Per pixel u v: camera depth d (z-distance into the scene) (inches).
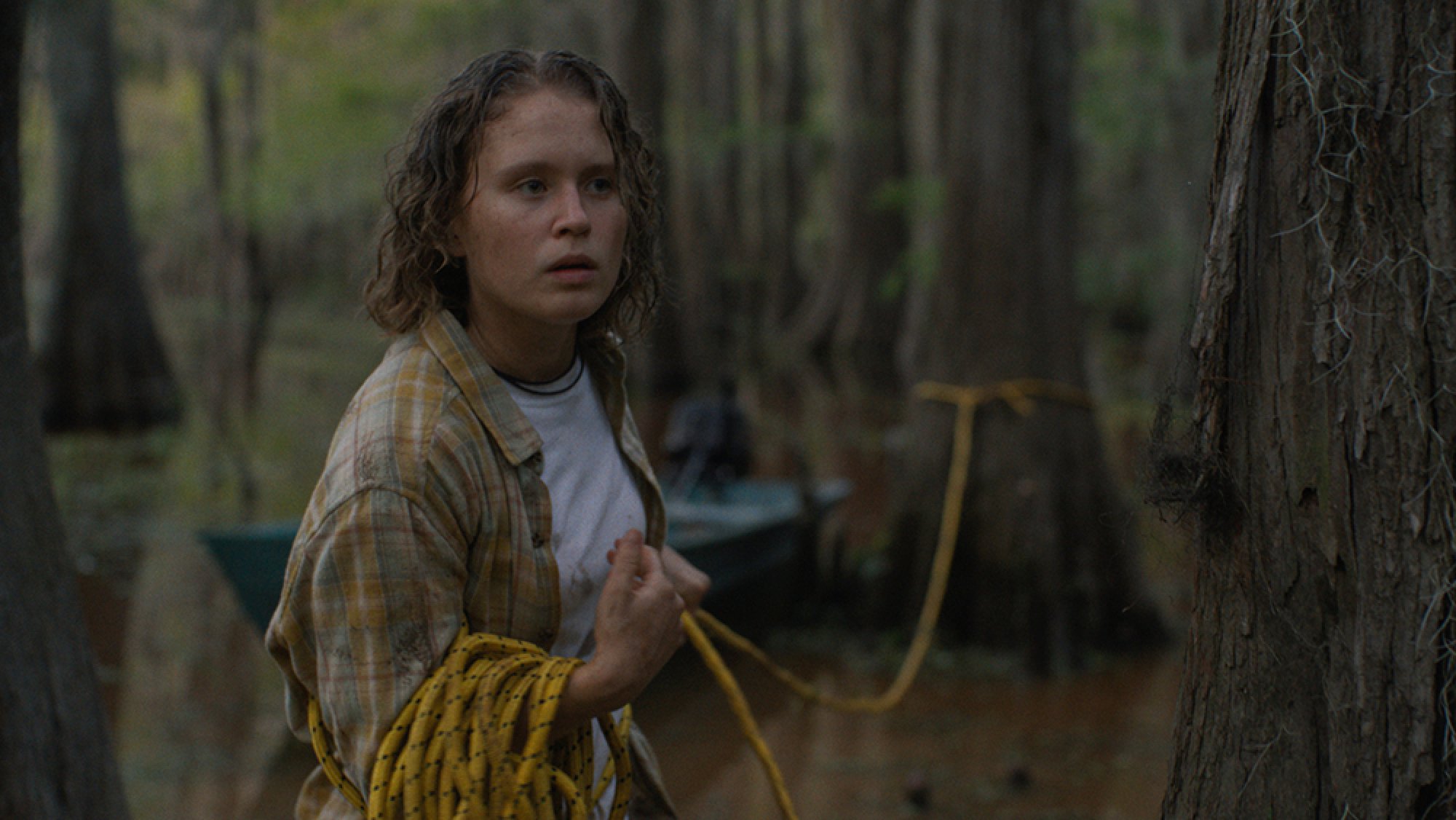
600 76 70.4
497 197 68.1
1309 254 66.0
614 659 66.5
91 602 335.0
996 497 290.2
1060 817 208.2
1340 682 66.6
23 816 114.1
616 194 70.4
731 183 1210.6
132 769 225.0
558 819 72.9
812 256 1481.3
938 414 299.7
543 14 1169.4
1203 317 70.8
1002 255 290.4
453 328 70.7
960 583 296.5
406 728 65.5
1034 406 289.0
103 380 641.0
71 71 633.0
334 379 902.4
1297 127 66.1
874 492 489.1
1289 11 66.2
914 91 1053.8
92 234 639.1
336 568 65.7
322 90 1210.0
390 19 1239.5
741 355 1025.5
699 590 86.6
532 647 69.8
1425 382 62.9
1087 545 290.8
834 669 292.5
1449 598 63.0
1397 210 63.3
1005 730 252.1
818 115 1445.6
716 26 1147.9
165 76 1290.6
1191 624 76.2
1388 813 65.2
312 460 559.5
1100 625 292.8
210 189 1170.6
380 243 72.9
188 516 438.3
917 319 781.9
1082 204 905.5
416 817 64.7
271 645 71.1
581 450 75.7
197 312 1620.3
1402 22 62.9
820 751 242.7
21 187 123.5
